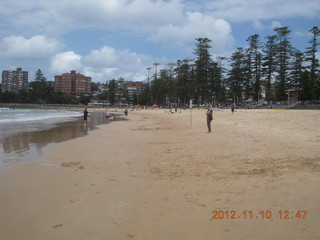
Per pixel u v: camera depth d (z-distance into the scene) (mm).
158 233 3521
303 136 12344
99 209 4414
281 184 5461
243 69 73125
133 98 153000
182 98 95312
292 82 65938
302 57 64375
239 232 3486
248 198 4738
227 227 3643
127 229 3660
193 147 11016
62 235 3533
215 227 3654
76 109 122250
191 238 3361
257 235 3389
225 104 82438
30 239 3461
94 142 13398
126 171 7113
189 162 8062
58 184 5953
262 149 9711
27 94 144750
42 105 137250
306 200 4531
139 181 6090
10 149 11336
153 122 31609
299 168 6672
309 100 58844
